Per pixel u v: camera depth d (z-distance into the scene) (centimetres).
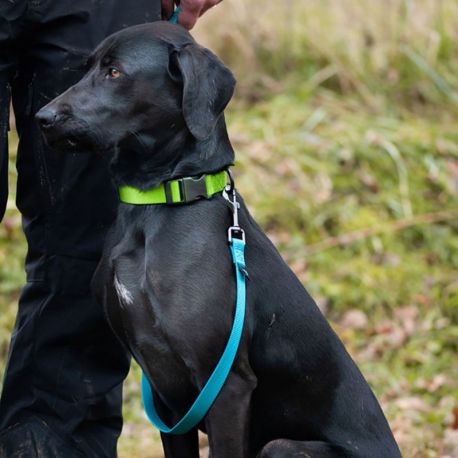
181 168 569
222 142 585
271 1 1478
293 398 591
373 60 1455
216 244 561
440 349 1057
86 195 625
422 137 1341
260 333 575
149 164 572
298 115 1377
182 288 551
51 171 624
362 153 1314
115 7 611
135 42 564
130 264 569
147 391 617
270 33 1468
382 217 1252
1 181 618
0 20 583
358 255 1202
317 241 1212
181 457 612
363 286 1148
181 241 559
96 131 561
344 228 1226
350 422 593
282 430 600
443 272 1184
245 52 1447
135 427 915
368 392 609
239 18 1461
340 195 1276
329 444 586
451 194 1274
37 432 655
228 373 550
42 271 643
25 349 652
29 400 658
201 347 549
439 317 1108
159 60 564
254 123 1369
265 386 587
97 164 620
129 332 578
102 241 635
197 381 557
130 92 563
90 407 655
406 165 1311
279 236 1213
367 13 1477
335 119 1388
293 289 589
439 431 871
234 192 590
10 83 618
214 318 548
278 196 1254
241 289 554
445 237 1223
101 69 568
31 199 641
